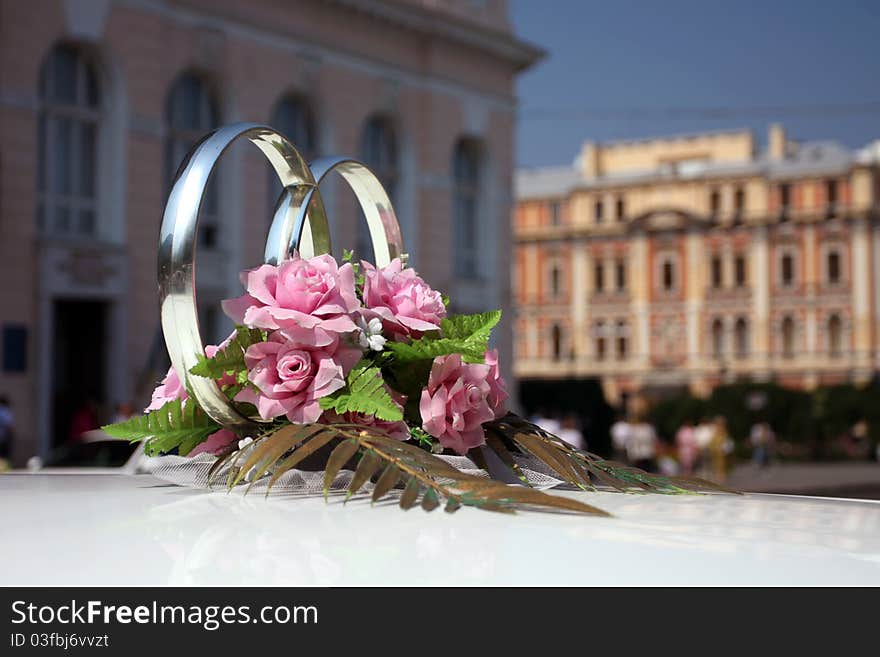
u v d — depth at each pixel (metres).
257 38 20.70
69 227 17.91
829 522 1.40
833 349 56.19
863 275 55.25
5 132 16.72
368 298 1.86
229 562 1.09
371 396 1.71
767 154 58.34
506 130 26.09
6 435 15.53
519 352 60.59
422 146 24.17
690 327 57.56
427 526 1.29
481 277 25.50
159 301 1.81
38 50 17.12
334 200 22.20
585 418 35.50
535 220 60.66
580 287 59.44
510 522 1.32
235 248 20.25
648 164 59.44
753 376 56.44
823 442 41.41
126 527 1.30
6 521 1.36
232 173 20.30
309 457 1.70
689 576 1.04
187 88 19.89
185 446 1.86
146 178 18.67
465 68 25.02
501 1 26.06
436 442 1.84
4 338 16.75
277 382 1.75
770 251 56.62
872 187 55.41
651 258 58.38
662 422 43.59
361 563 1.08
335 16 22.31
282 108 21.75
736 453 38.53
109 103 18.31
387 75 23.39
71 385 18.39
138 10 18.55
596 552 1.14
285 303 1.77
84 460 10.12
